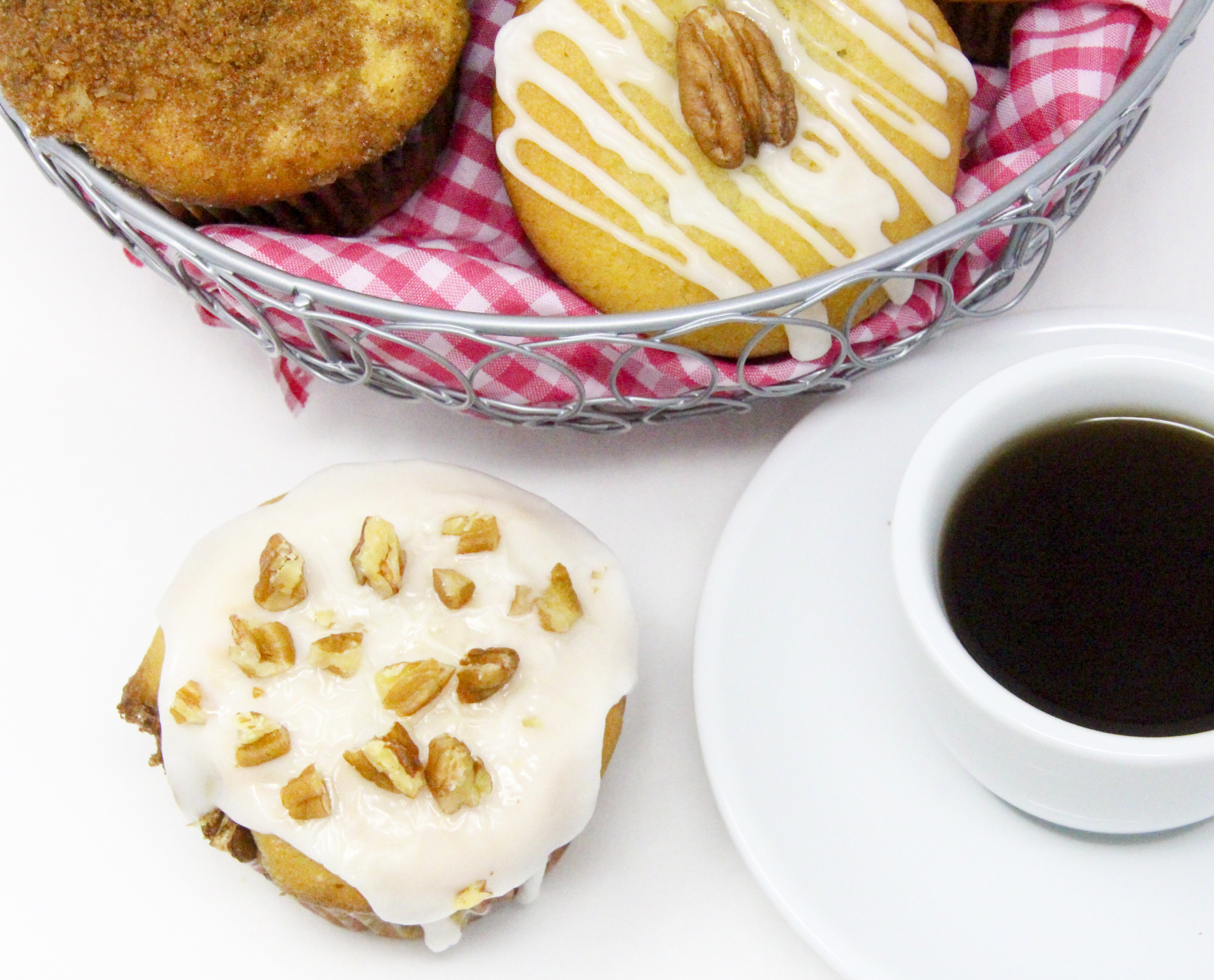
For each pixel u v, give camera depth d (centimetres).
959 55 38
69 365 41
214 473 40
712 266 36
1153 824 31
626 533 39
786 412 39
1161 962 32
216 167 37
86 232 42
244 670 34
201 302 37
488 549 35
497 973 35
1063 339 36
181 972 35
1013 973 32
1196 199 40
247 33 37
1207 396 32
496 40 39
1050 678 31
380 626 34
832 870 33
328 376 37
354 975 35
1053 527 32
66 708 38
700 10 37
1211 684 31
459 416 40
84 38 37
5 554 39
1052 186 34
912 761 34
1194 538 32
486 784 33
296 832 33
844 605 35
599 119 36
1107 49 38
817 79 37
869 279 34
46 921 36
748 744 34
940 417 32
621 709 35
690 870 36
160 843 36
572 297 37
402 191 40
